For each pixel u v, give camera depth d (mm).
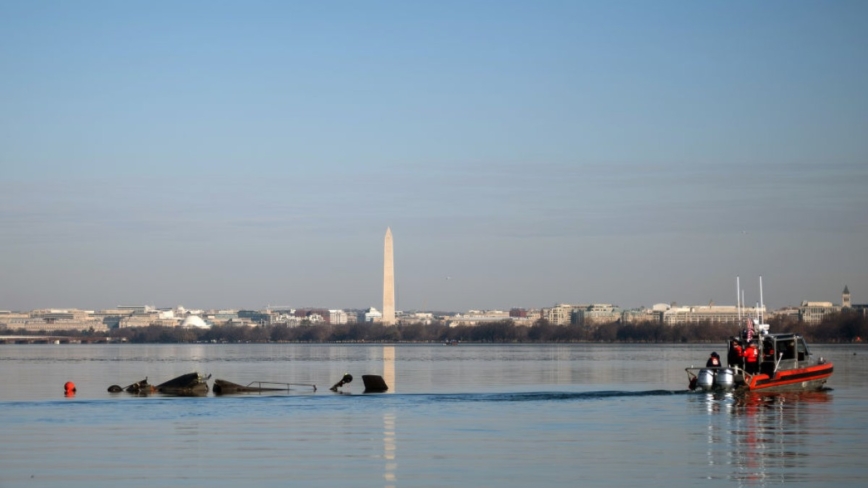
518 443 62469
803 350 102500
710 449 59469
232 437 66000
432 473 51594
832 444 61438
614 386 124375
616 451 58875
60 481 49688
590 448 60125
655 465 53781
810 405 87375
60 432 69062
